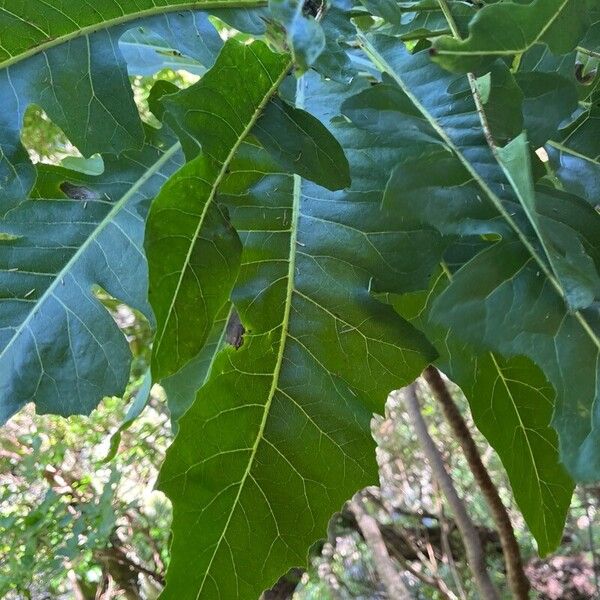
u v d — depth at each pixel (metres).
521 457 0.36
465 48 0.21
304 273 0.31
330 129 0.31
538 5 0.21
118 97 0.29
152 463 1.41
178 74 0.92
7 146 0.28
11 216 0.37
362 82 0.32
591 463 0.19
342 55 0.28
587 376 0.20
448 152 0.23
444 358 0.34
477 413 0.35
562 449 0.20
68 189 0.38
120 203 0.38
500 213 0.22
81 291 0.36
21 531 1.14
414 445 1.49
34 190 0.38
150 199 0.35
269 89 0.25
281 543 0.32
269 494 0.32
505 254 0.21
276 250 0.31
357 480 0.32
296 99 0.32
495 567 1.42
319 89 0.32
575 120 0.36
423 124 0.24
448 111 0.25
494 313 0.20
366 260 0.30
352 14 0.30
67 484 1.33
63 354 0.35
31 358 0.35
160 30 0.30
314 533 0.33
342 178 0.25
